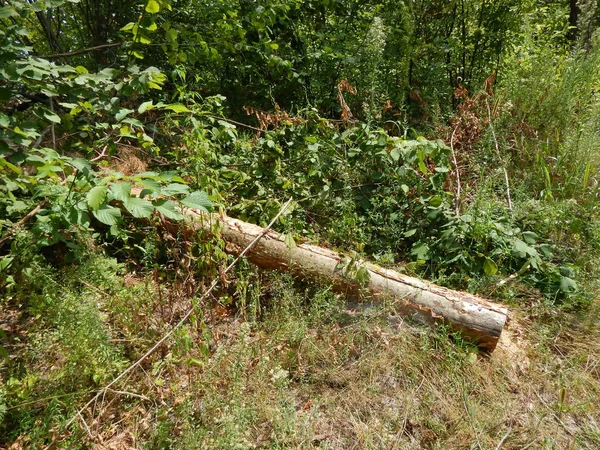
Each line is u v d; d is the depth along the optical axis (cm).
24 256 235
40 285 237
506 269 293
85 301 210
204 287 255
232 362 216
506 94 440
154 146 295
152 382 213
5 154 224
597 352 248
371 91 414
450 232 299
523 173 381
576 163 375
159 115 438
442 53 481
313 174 344
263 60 455
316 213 346
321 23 505
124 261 297
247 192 345
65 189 222
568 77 430
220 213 277
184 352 220
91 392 204
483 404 216
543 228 323
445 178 337
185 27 416
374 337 246
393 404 216
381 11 522
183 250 281
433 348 243
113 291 239
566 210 327
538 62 453
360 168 359
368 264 272
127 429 199
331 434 202
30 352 224
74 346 201
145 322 237
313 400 216
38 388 205
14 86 344
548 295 276
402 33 480
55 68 247
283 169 358
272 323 250
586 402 213
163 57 455
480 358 241
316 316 249
